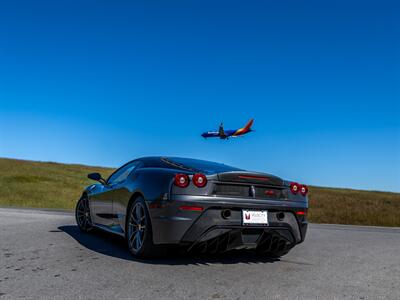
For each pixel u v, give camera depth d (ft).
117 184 17.35
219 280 11.73
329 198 97.04
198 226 13.23
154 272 12.42
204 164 16.35
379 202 94.27
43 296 9.72
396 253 18.38
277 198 14.67
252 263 14.56
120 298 9.70
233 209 13.71
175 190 13.29
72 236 19.43
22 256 14.25
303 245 19.99
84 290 10.28
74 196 65.82
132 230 15.01
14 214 30.01
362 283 12.07
